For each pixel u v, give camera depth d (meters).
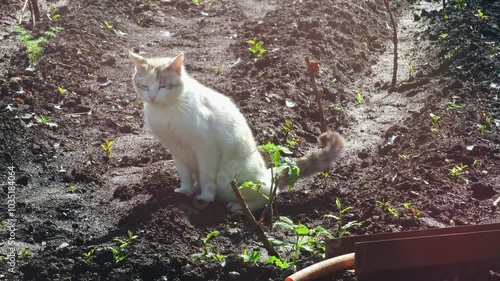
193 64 3.42
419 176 2.47
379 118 3.01
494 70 3.16
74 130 2.91
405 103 3.08
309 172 2.43
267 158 2.58
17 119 2.85
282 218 2.17
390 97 3.16
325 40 3.48
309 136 2.86
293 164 2.19
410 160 2.59
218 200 2.38
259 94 3.02
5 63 3.35
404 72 3.37
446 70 3.23
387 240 2.02
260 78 3.19
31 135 2.81
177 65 2.25
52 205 2.45
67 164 2.70
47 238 2.29
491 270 2.08
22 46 3.51
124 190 2.48
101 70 3.35
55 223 2.36
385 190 2.44
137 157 2.72
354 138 2.86
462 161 2.56
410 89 3.18
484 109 2.88
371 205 2.36
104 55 3.43
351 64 3.41
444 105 2.90
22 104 2.98
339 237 2.15
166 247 2.18
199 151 2.31
